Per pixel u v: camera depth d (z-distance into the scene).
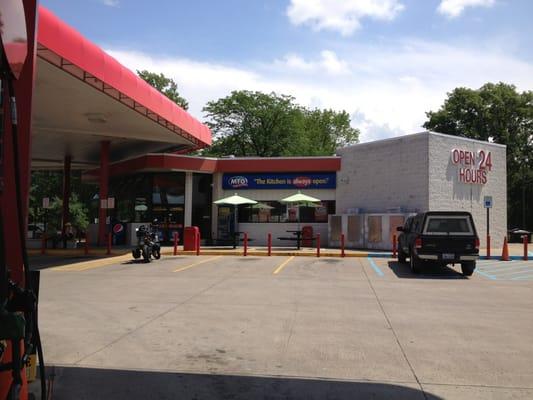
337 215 26.30
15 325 2.56
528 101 49.41
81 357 6.33
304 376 5.65
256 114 48.78
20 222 2.75
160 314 9.05
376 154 26.20
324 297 11.03
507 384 5.39
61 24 13.59
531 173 50.22
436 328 8.04
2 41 2.55
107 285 12.84
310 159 28.00
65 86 16.94
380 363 6.14
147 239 19.28
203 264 18.30
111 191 33.47
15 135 2.70
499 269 17.25
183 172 28.67
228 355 6.45
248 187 28.59
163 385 5.36
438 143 24.36
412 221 17.84
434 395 5.06
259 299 10.72
